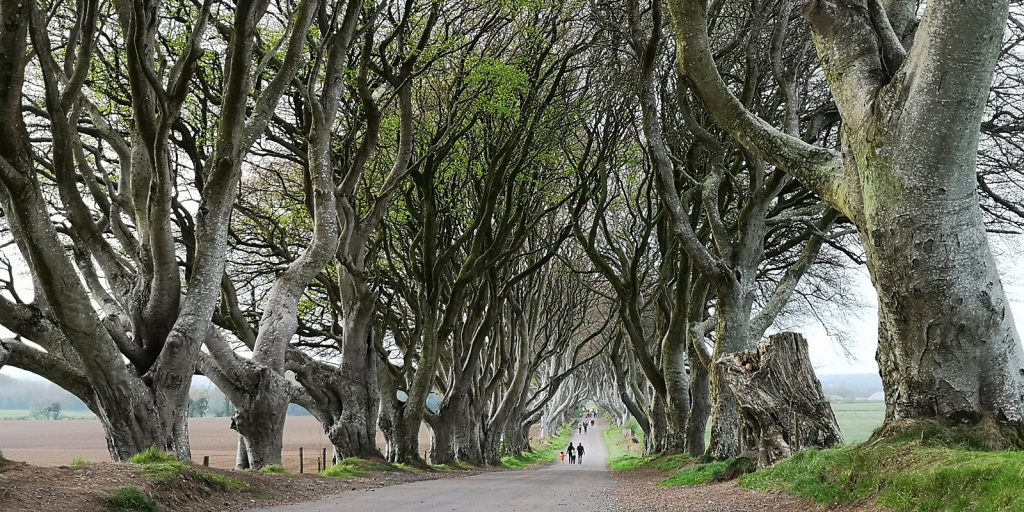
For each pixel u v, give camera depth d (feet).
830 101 63.36
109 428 40.22
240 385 50.03
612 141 78.89
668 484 52.19
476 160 77.30
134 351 42.86
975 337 27.78
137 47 38.34
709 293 93.30
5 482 27.17
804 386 42.09
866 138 29.35
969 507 21.43
